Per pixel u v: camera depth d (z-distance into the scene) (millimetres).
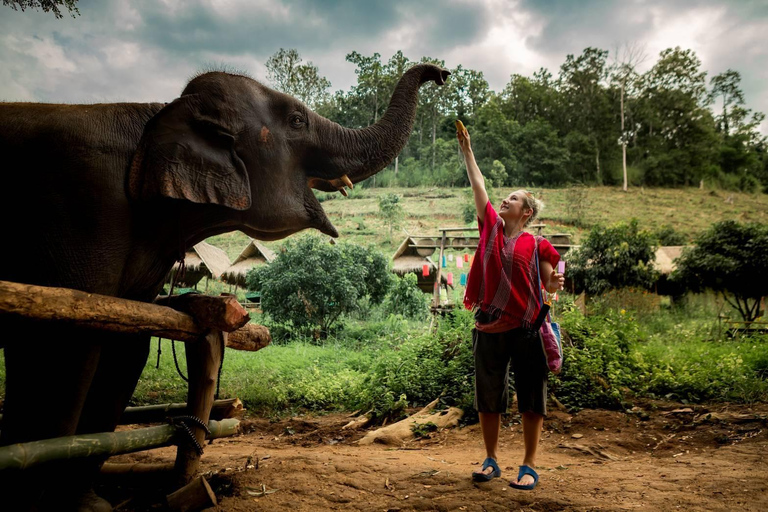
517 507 3201
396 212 50031
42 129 3146
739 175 87500
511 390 7008
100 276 3104
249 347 4555
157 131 3299
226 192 3406
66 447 2756
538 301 3621
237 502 3346
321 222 4105
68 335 2994
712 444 5258
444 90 92688
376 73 86625
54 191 3055
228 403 4340
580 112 96938
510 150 80375
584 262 19734
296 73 67375
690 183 84750
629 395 7234
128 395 3770
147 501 3744
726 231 19062
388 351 9461
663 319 16609
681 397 7223
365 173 4289
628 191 77375
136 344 3645
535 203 3885
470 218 50938
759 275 18141
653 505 3172
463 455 5203
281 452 5379
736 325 14469
